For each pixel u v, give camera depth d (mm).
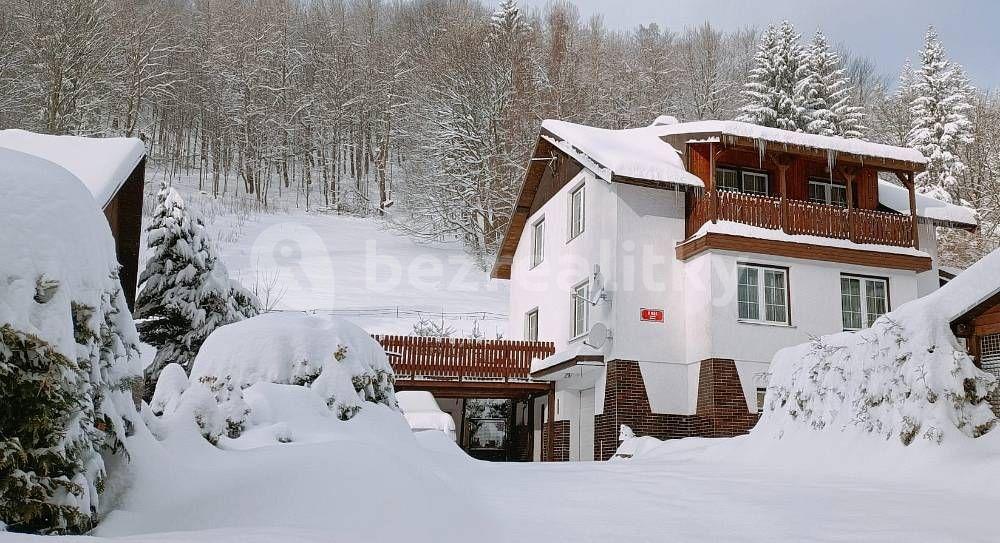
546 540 6195
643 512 7598
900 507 7695
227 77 62406
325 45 68812
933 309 11062
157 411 7512
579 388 21625
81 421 4742
